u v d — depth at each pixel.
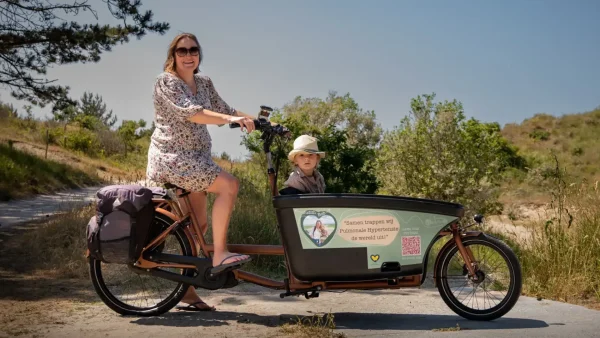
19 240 8.68
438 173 12.50
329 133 13.05
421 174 12.86
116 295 5.34
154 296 5.22
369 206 4.33
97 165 29.19
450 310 5.05
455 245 4.66
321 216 4.35
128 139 38.09
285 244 4.42
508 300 4.52
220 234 4.54
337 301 5.37
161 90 4.52
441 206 4.37
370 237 4.34
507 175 24.52
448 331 4.23
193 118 4.41
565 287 5.72
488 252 4.97
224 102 4.99
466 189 12.30
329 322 4.51
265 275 6.56
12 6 15.50
